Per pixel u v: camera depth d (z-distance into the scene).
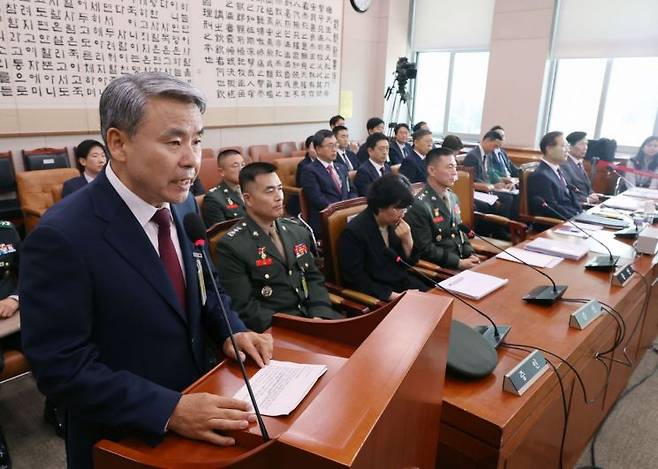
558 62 5.98
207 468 0.53
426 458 0.80
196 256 0.92
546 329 1.37
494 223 3.41
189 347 0.85
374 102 7.16
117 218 0.76
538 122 6.10
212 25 4.61
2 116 3.39
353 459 0.45
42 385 0.70
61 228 0.71
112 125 0.71
